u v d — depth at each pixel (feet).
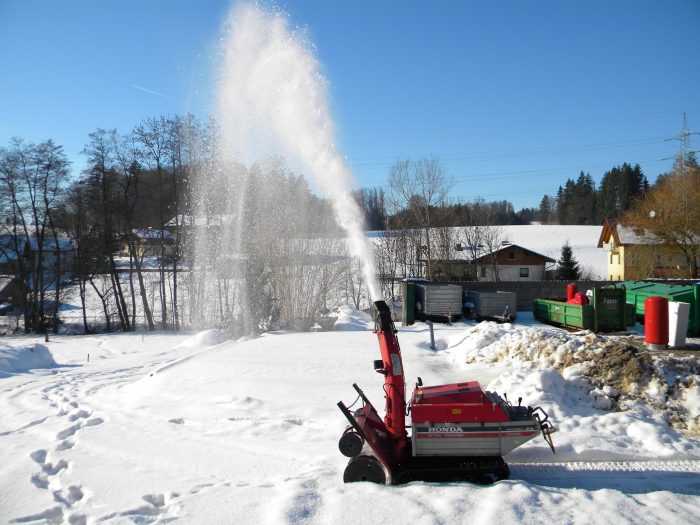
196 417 27.37
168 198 124.47
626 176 320.09
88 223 132.87
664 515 14.48
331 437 23.48
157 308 149.48
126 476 19.60
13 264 136.56
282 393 31.17
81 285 134.31
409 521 14.14
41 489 18.85
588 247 228.22
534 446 21.61
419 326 68.69
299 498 15.76
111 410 30.35
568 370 29.25
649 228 121.29
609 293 60.39
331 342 47.29
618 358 29.07
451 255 149.07
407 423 23.02
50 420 28.94
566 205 375.45
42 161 132.98
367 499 15.47
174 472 19.99
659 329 43.14
